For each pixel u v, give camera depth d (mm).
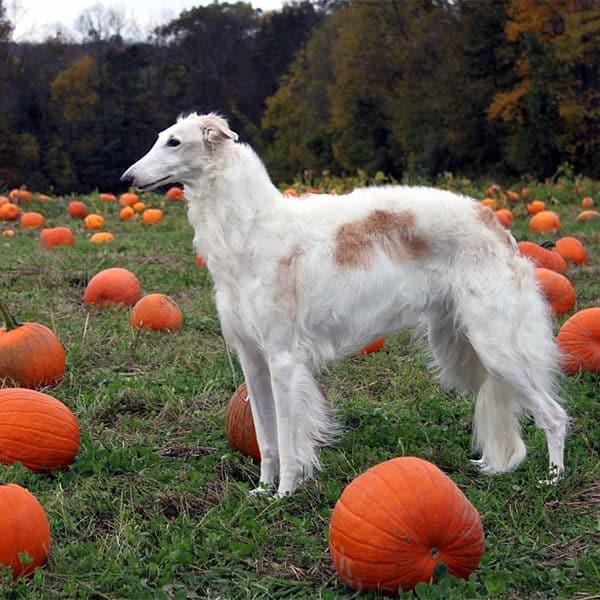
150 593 3170
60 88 27141
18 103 27000
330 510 3539
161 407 4320
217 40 33500
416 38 25297
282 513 3547
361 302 3701
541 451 3918
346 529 3131
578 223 9227
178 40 33375
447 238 3730
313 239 3672
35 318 5379
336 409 4242
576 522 3496
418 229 3727
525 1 20500
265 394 3752
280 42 34156
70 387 4484
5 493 3242
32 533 3230
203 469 3820
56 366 4465
